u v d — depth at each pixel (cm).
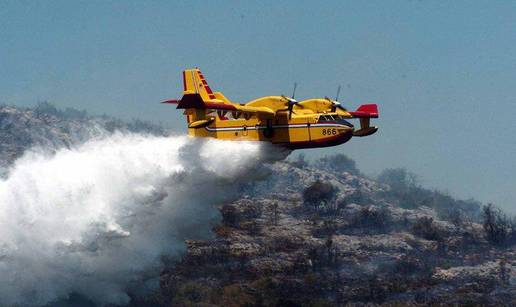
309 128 14400
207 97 15725
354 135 15875
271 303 18338
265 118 14562
